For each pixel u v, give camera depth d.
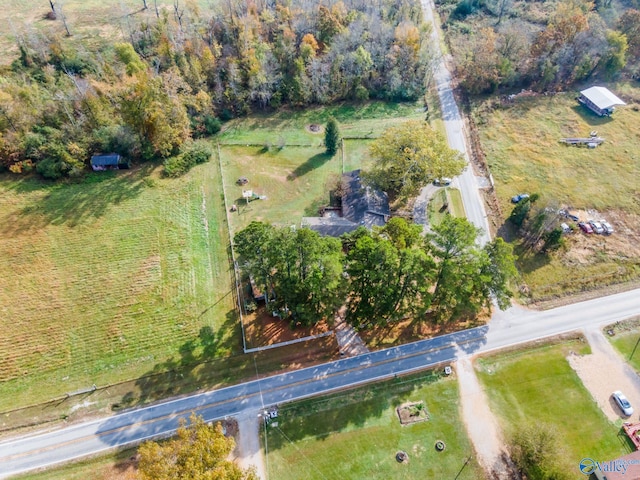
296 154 85.44
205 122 88.69
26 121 74.62
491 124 95.19
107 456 45.50
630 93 104.44
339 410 49.97
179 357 53.94
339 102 100.56
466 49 115.56
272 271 59.28
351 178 76.25
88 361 53.00
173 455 36.34
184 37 95.12
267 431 48.09
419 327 58.47
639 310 61.16
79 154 75.31
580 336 58.03
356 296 55.31
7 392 49.91
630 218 74.69
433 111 98.62
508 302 54.12
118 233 67.38
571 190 79.56
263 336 56.38
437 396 51.56
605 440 48.19
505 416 49.97
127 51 84.94
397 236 54.38
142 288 60.59
